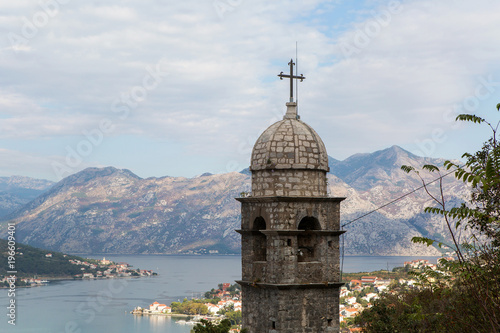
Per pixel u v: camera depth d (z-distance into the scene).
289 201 32.44
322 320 32.41
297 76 35.88
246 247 34.44
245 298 34.12
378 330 41.69
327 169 33.97
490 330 18.30
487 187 16.19
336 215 33.59
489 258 18.05
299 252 33.22
